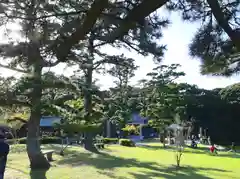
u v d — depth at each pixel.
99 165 12.82
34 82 5.23
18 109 8.23
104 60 17.16
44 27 4.32
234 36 3.80
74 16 4.39
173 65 28.81
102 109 9.85
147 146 27.44
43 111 8.13
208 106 42.91
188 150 25.22
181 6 4.34
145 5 3.97
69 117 8.59
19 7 4.29
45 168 11.16
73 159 14.19
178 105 29.56
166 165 14.53
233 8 4.00
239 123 42.03
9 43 4.51
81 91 7.67
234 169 14.34
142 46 6.32
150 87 26.19
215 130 42.66
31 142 11.23
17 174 9.88
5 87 5.32
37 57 4.44
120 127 36.19
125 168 12.54
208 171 13.33
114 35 4.40
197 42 4.09
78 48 4.76
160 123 29.11
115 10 4.18
